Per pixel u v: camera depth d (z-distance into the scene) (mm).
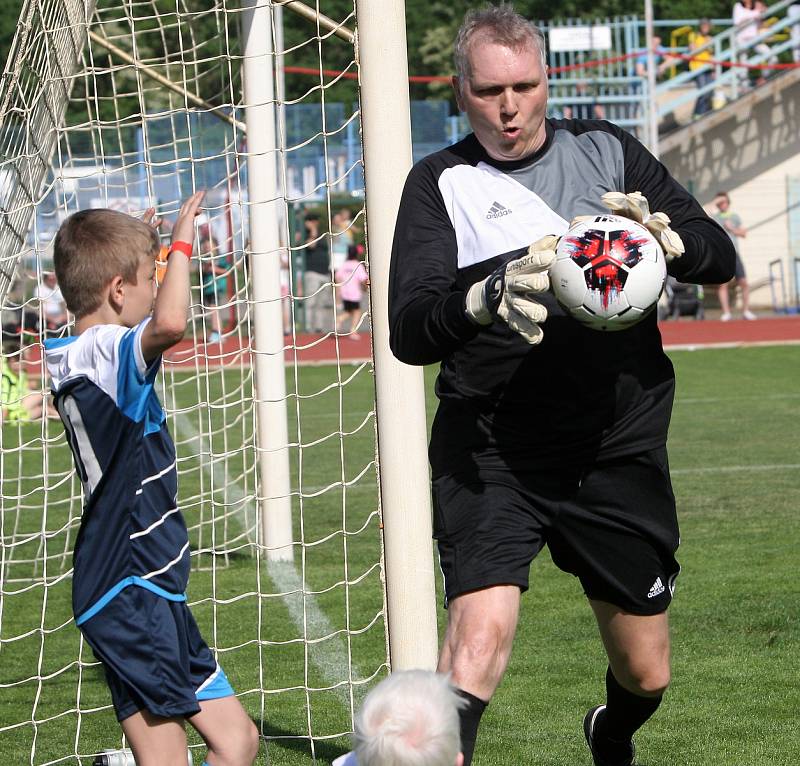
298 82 88688
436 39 95312
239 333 19344
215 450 31219
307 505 24953
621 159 9281
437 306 8180
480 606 8383
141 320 9305
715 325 65438
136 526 8797
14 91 15008
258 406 19719
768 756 11258
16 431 36469
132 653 8688
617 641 9391
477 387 8820
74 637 16547
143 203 40812
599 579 9078
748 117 77312
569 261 8227
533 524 8812
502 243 8828
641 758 11305
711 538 20359
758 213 78188
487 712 12742
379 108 11188
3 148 15391
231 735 9234
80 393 8852
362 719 5680
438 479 9016
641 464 8945
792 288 78188
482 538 8578
